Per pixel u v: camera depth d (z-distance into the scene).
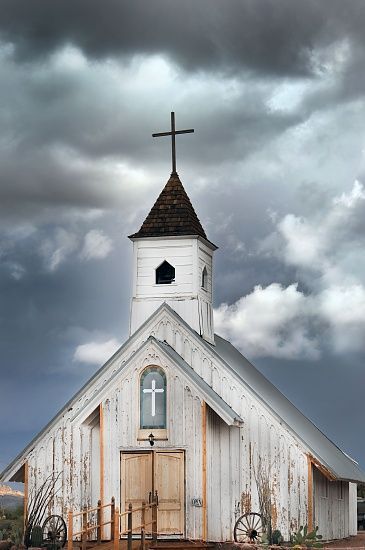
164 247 48.09
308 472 43.94
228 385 45.12
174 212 48.62
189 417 44.16
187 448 44.03
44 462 45.84
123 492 44.22
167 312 46.34
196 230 48.12
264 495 43.88
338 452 53.66
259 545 41.81
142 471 44.25
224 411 43.28
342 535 52.34
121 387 44.81
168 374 44.50
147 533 43.50
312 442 46.81
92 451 45.56
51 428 46.00
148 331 46.34
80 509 45.16
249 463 44.25
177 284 47.78
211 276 50.09
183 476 43.94
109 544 42.09
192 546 42.72
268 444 44.34
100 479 44.50
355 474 50.50
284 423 44.31
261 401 44.56
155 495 43.56
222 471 44.25
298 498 43.81
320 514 46.28
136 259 48.25
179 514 43.72
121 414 44.69
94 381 46.09
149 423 44.44
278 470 44.06
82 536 41.50
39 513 45.28
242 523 43.66
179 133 50.16
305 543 41.84
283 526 43.62
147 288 47.94
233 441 44.44
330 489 49.28
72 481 45.50
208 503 43.84
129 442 44.44
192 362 45.72
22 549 43.38
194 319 47.38
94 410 44.94
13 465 46.00
